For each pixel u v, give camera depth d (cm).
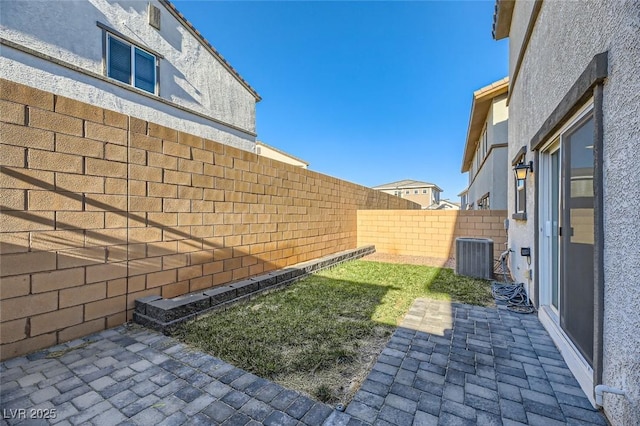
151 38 723
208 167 449
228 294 407
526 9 439
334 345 294
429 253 886
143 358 265
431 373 242
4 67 489
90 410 195
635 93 154
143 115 700
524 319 363
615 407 174
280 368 250
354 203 981
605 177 187
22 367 246
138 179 354
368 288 509
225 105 944
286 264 636
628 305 162
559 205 297
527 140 430
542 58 345
